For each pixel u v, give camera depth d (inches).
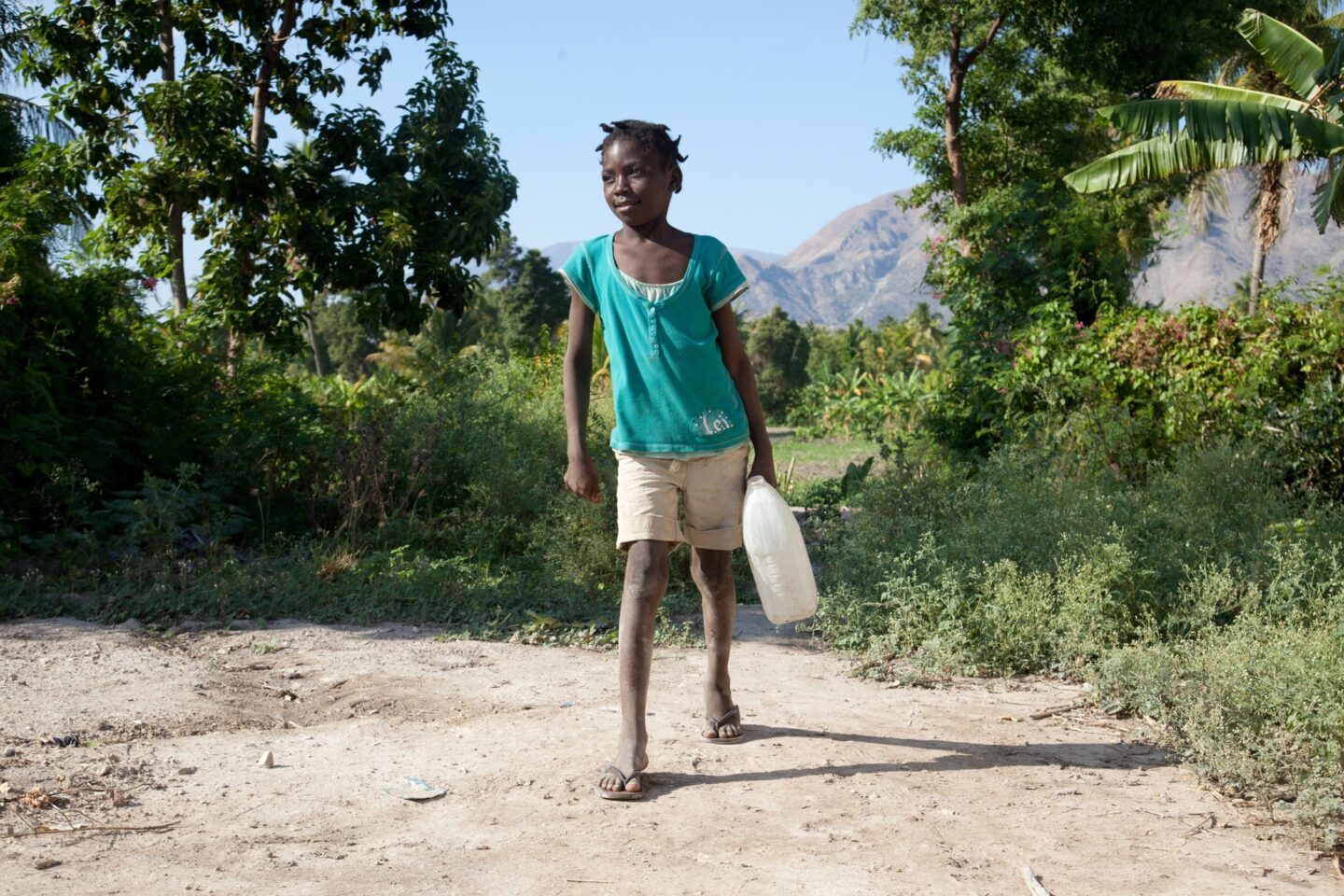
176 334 376.5
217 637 212.4
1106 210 693.3
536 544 283.4
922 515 269.4
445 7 534.9
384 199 495.2
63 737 145.3
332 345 2156.7
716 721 144.3
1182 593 199.3
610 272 130.4
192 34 498.3
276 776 131.3
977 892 98.3
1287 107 488.1
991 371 528.7
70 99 474.6
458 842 110.3
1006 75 859.4
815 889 98.6
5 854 106.3
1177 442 377.1
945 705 165.5
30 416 286.4
